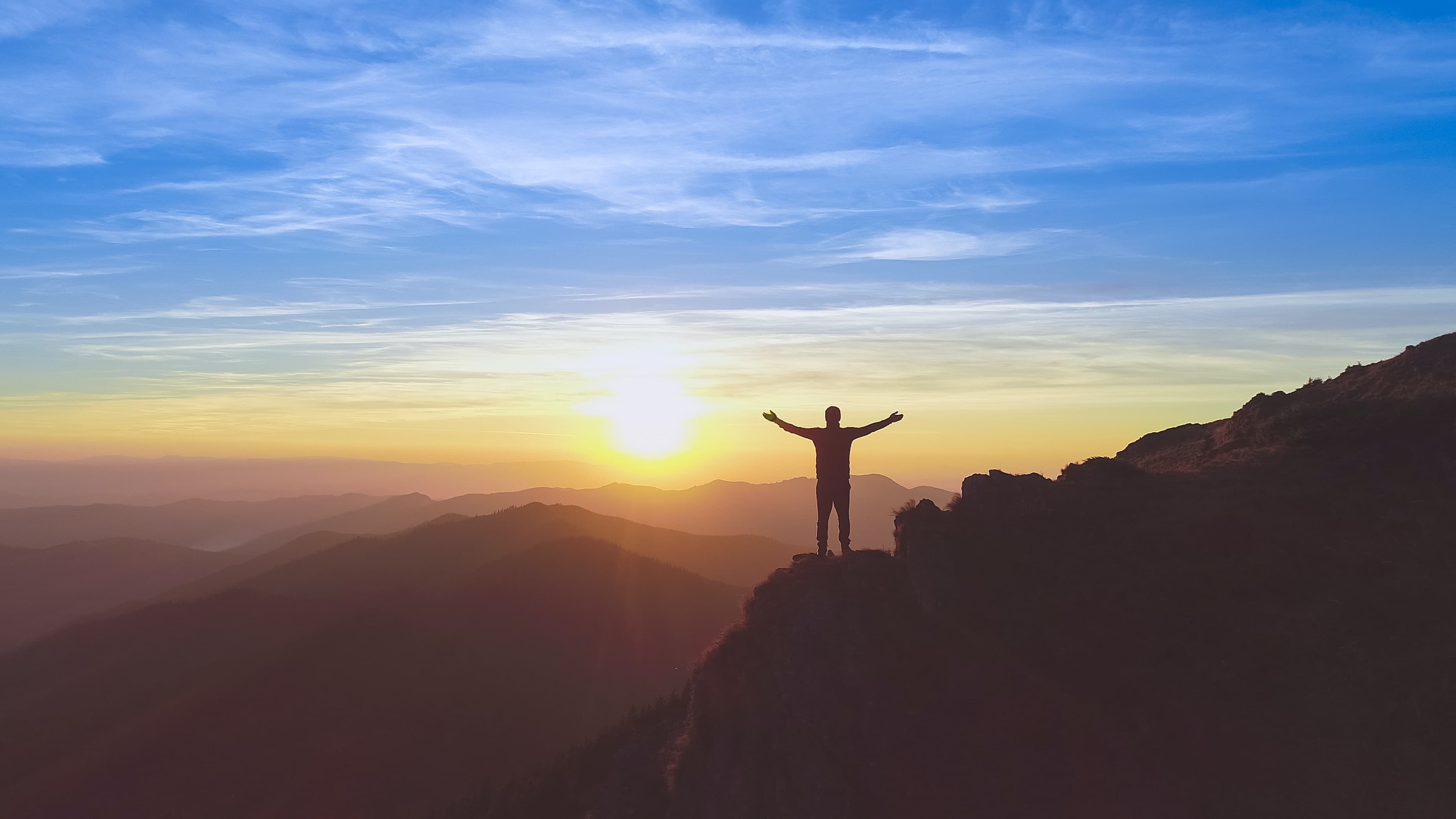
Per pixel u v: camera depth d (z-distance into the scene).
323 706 94.19
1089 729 11.66
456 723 93.94
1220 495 15.33
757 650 15.97
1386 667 11.00
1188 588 13.23
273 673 100.69
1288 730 10.72
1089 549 14.53
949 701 12.90
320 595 175.62
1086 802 10.94
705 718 16.22
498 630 124.25
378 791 78.25
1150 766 10.90
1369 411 16.39
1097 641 12.83
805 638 14.64
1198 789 10.40
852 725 13.17
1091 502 15.73
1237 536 13.82
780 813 12.88
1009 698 12.52
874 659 13.83
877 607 14.83
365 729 89.06
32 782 85.25
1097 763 11.24
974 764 11.92
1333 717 10.66
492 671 110.50
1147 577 13.61
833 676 13.94
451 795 78.75
